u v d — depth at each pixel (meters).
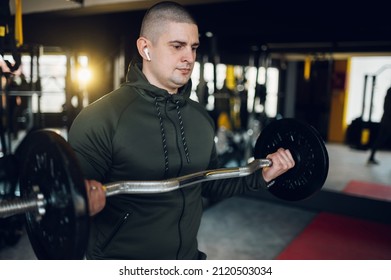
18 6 1.42
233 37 4.20
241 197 4.18
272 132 1.19
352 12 2.34
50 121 7.02
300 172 1.13
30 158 0.84
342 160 6.16
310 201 3.82
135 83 0.95
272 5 2.57
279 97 6.96
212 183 1.15
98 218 0.97
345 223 3.43
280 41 3.99
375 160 6.19
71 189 0.67
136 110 0.94
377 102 7.56
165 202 0.95
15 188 2.41
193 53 0.94
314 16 2.46
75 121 0.90
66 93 3.44
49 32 3.05
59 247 0.77
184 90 1.03
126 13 2.95
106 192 0.77
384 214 3.51
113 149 0.90
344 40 3.68
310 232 3.20
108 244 0.97
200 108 1.10
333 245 2.92
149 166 0.93
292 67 7.33
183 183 0.87
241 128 5.19
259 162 1.05
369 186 4.49
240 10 2.66
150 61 0.95
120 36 3.16
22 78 3.77
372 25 2.34
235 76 5.27
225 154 4.75
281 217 3.57
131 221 0.94
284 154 1.08
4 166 2.35
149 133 0.94
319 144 1.06
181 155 0.98
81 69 3.98
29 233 0.92
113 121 0.89
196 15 2.81
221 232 3.15
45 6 2.61
